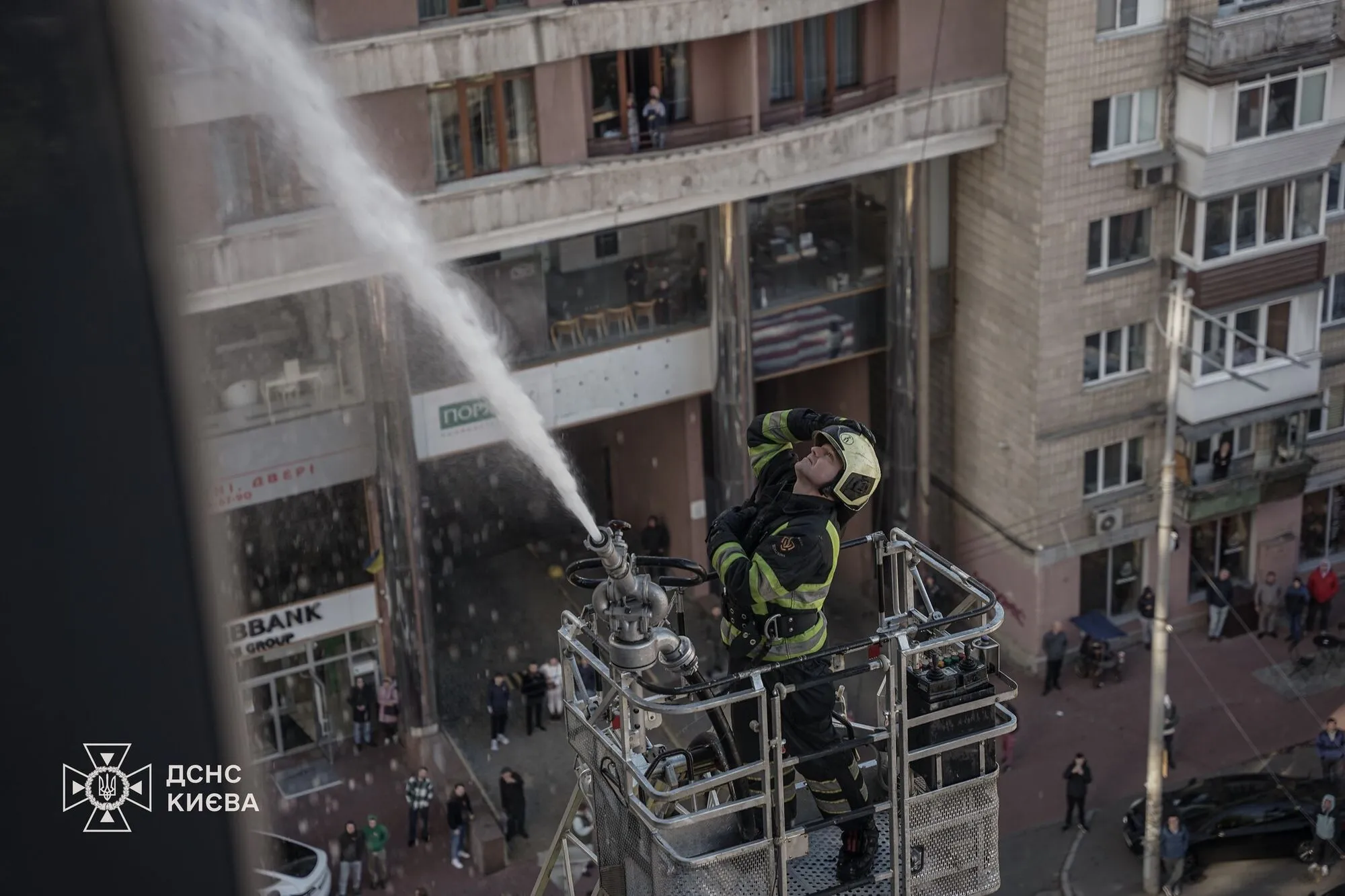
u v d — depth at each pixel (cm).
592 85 3238
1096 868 3366
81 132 269
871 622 3909
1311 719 3784
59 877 282
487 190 3144
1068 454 3778
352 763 3556
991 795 855
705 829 809
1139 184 3534
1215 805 3350
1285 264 3709
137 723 284
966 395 3906
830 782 837
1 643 275
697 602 3888
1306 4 3456
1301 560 4203
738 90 3325
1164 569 3131
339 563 3450
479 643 3872
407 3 2936
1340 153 3772
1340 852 3262
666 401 3638
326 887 3153
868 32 3416
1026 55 3422
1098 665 3862
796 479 840
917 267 3650
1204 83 3406
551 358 3484
